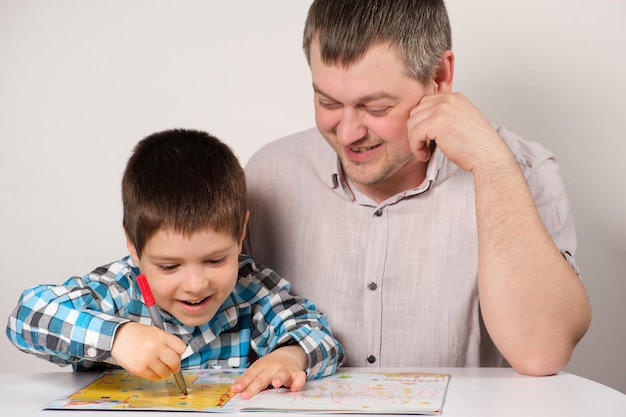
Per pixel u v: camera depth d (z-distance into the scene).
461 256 1.56
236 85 2.22
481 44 2.14
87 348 1.26
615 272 2.17
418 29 1.36
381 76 1.33
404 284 1.57
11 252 2.34
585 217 2.16
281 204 1.65
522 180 1.40
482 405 1.15
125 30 2.25
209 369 1.44
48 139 2.30
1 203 2.33
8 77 2.29
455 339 1.56
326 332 1.44
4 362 2.38
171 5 2.23
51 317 1.30
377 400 1.17
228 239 1.37
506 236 1.38
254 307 1.50
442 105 1.40
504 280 1.37
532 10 2.12
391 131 1.38
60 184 2.31
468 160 1.40
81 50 2.27
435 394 1.20
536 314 1.35
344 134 1.36
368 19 1.31
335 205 1.61
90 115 2.28
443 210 1.57
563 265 1.39
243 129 2.22
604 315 2.18
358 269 1.58
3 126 2.30
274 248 1.65
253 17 2.21
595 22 2.12
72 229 2.31
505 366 1.61
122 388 1.27
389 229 1.58
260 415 1.11
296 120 2.21
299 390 1.24
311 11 1.38
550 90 2.13
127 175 1.41
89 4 2.26
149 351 1.23
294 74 2.21
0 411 1.16
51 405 1.17
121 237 2.30
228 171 1.41
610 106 2.13
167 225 1.33
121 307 1.43
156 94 2.25
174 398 1.21
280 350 1.33
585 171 2.15
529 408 1.14
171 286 1.36
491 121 2.15
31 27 2.28
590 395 1.20
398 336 1.57
